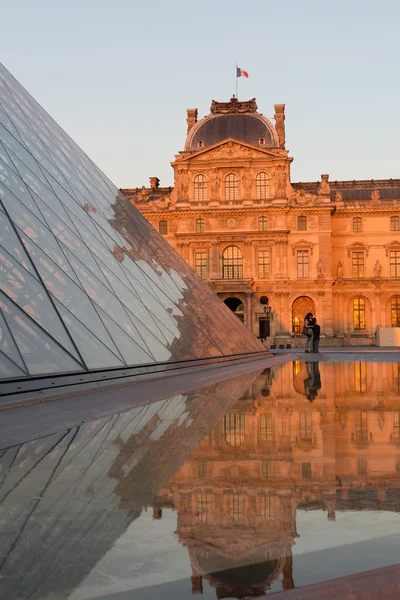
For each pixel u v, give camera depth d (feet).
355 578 11.75
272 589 11.32
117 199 99.19
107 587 11.54
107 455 25.11
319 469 22.52
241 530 14.89
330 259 322.34
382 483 20.12
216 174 324.19
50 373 38.68
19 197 54.13
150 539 14.24
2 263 42.47
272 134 333.42
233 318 132.16
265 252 324.80
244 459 24.47
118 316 58.29
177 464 23.40
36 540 14.14
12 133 66.80
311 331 193.88
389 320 338.54
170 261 105.70
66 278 51.62
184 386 57.11
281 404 46.09
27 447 26.81
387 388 61.67
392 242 339.77
